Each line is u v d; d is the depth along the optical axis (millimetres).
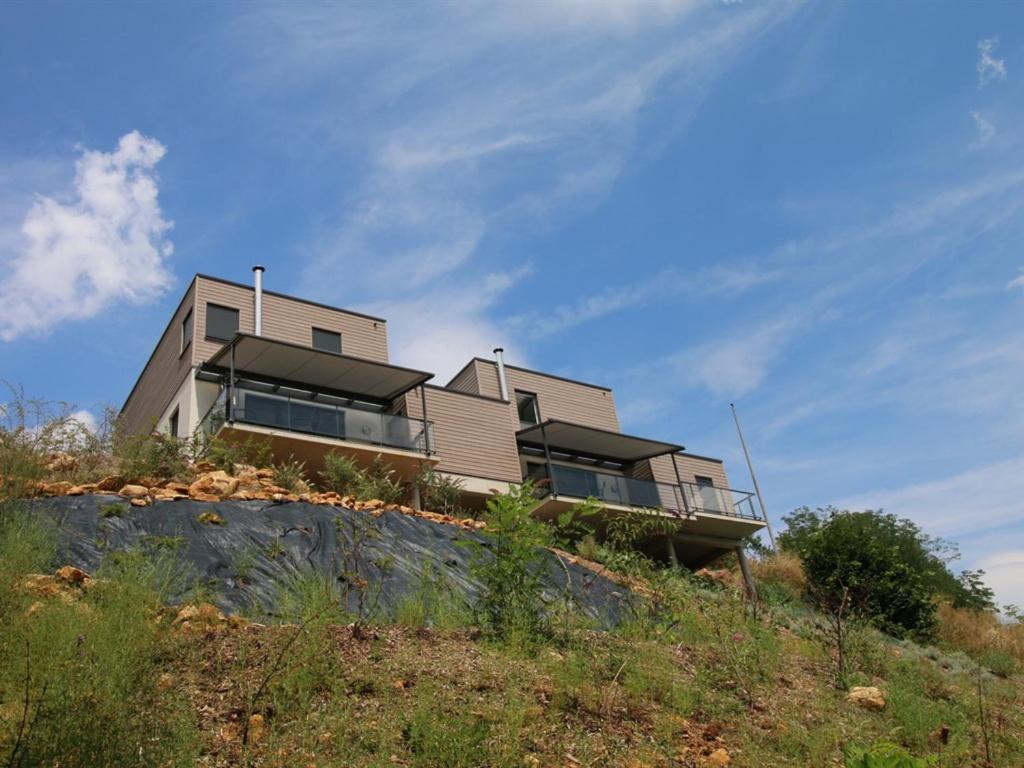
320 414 18594
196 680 4328
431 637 5801
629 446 25406
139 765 3209
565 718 4668
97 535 6926
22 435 8664
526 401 27062
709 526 23750
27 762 2980
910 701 6273
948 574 22125
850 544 16734
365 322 23812
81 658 3783
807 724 5527
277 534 7934
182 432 18625
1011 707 7582
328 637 4992
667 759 4434
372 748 3904
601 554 8508
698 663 6359
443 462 21922
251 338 18047
